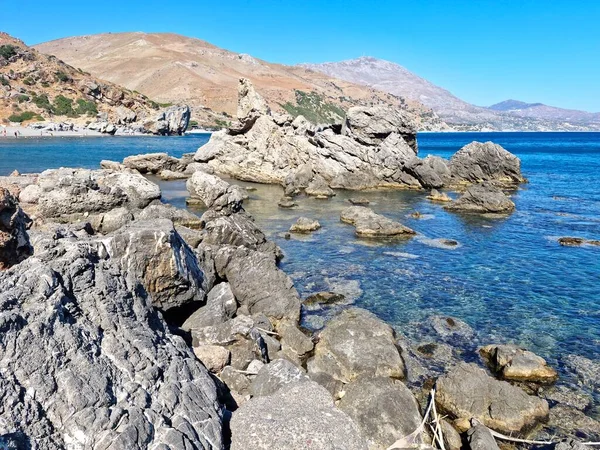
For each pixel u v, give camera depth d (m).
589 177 59.06
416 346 14.42
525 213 36.53
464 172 53.47
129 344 7.27
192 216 25.66
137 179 30.14
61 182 24.83
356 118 53.44
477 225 32.03
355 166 50.72
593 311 17.41
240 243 21.67
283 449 6.98
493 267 22.53
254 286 16.55
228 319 13.94
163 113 137.12
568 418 10.95
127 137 120.94
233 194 33.28
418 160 50.44
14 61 139.75
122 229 12.78
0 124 111.88
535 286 19.97
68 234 12.00
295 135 53.03
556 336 15.34
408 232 28.97
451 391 11.25
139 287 8.68
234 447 7.06
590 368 13.35
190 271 13.87
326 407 8.09
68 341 6.51
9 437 5.13
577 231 30.36
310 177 48.94
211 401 7.45
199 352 11.19
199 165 54.56
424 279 20.67
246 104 54.25
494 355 13.66
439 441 9.62
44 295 6.76
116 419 6.00
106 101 145.00
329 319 16.27
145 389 6.75
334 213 35.50
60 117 125.06
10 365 5.81
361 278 20.62
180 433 6.30
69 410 5.85
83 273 7.66
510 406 10.73
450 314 16.95
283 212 35.78
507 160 52.41
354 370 12.45
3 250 8.91
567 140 182.88
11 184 30.20
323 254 24.23
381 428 9.55
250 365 11.39
